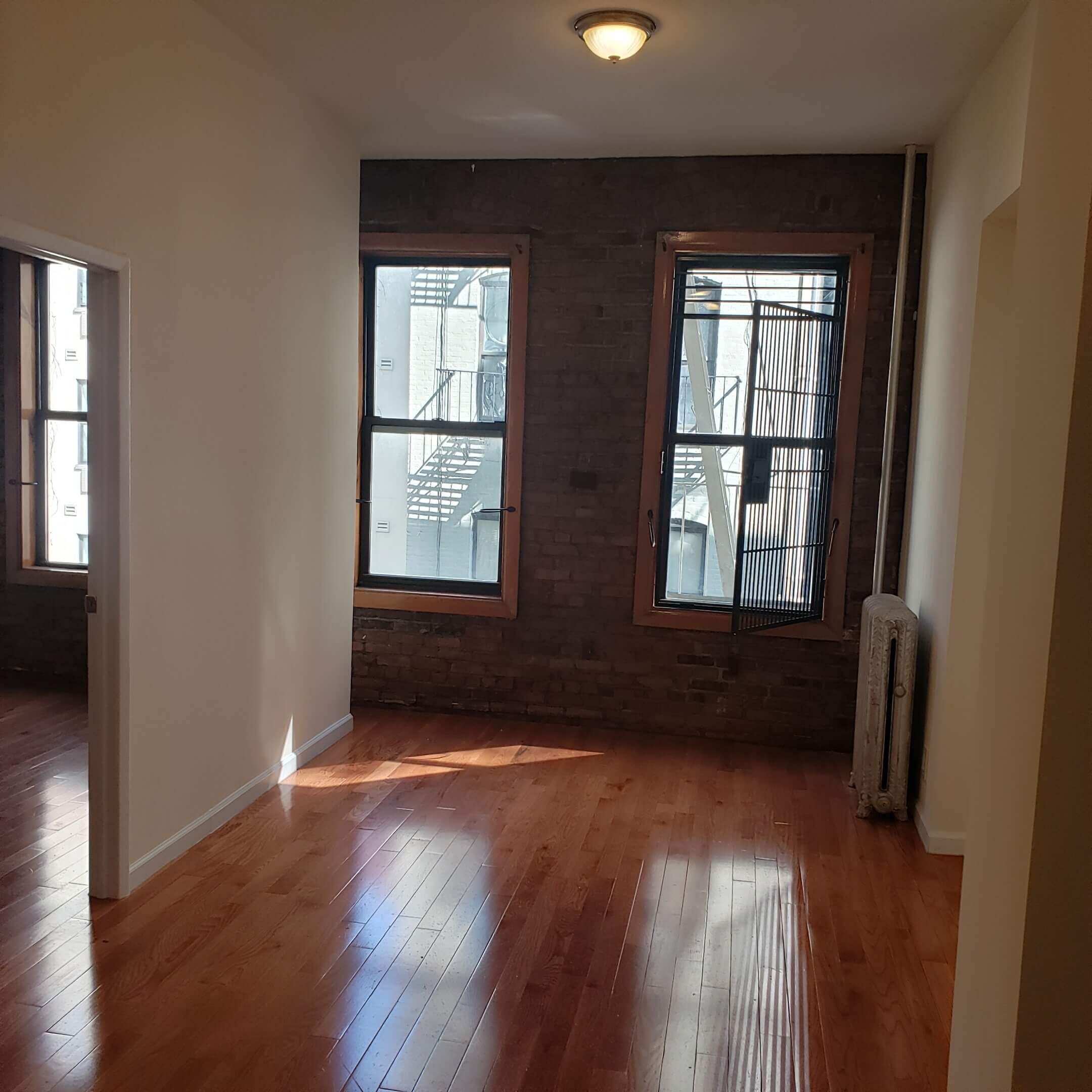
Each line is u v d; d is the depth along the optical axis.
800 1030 2.56
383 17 3.35
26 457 5.57
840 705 4.93
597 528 5.06
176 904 3.12
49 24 2.60
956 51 3.41
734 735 5.04
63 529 5.68
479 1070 2.35
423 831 3.77
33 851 3.47
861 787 4.12
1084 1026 1.49
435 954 2.87
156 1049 2.38
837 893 3.37
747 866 3.57
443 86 3.98
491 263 5.11
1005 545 1.75
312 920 3.04
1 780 4.12
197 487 3.47
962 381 3.67
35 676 5.66
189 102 3.27
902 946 3.02
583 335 4.96
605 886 3.36
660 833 3.84
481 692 5.28
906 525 4.70
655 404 4.92
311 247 4.24
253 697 3.97
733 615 4.61
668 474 5.03
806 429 4.78
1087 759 1.45
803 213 4.72
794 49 3.49
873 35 3.33
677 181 4.81
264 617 4.03
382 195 5.07
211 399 3.53
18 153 2.52
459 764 4.55
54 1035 2.43
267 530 4.00
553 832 3.81
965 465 3.59
